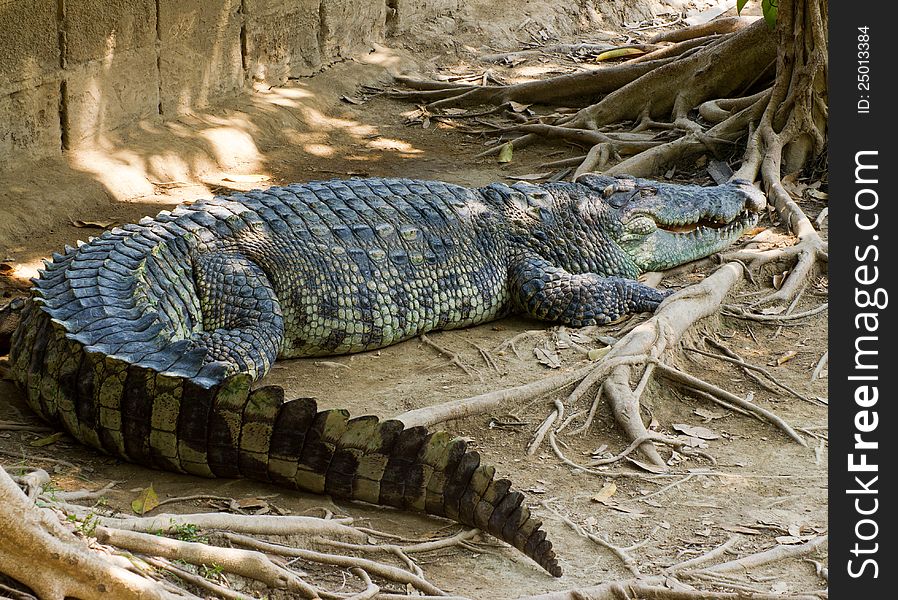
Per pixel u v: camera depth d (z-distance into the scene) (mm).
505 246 8039
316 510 4910
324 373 6973
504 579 4547
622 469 5789
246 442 5004
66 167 9984
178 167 10883
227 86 12578
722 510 5328
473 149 12969
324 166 11836
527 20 18344
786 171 10734
